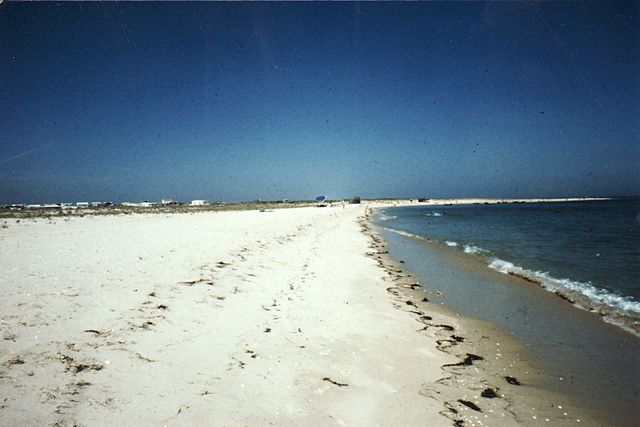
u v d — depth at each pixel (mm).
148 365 4312
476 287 10391
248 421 3582
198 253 11047
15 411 3178
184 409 3605
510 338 6590
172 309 6191
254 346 5301
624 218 41812
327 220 36719
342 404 4121
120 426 3205
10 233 15305
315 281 9828
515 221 38906
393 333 6531
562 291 9734
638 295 9188
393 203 148375
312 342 5746
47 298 6027
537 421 4133
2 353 4129
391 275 11805
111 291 6664
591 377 5188
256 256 12016
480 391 4734
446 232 27672
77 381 3771
